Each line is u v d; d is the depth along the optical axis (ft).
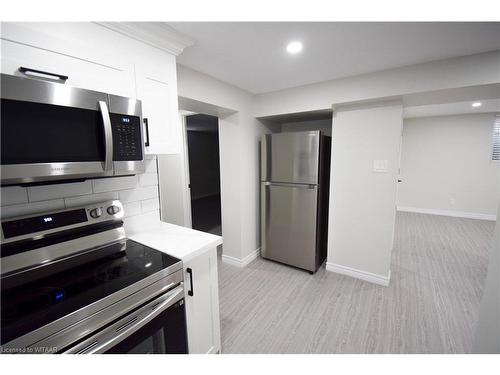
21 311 2.68
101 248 4.16
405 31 4.61
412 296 7.37
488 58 5.50
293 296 7.50
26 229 3.36
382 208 7.72
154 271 3.59
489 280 3.47
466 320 6.27
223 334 5.90
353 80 7.22
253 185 9.83
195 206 22.49
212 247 4.71
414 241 11.90
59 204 4.04
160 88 4.73
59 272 3.58
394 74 6.58
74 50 3.43
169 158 11.87
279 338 5.76
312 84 7.97
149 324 3.50
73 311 2.68
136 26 4.12
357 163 7.93
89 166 3.38
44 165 2.93
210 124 18.12
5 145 2.65
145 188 5.44
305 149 8.29
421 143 17.06
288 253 9.27
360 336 5.78
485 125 15.11
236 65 6.35
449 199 16.65
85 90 3.23
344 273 8.77
